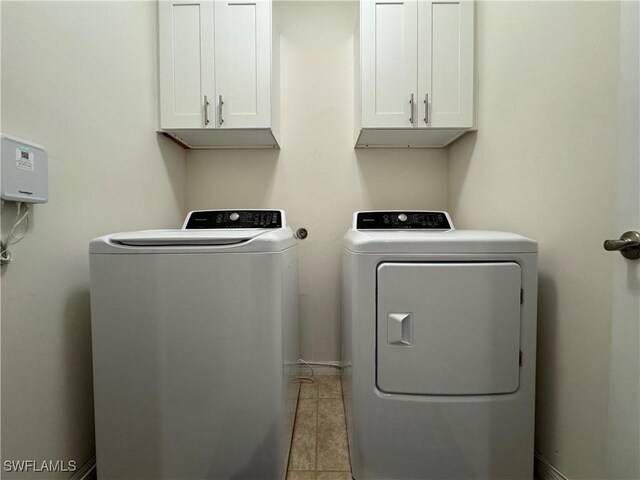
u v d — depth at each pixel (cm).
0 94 78
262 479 103
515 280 103
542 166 113
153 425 102
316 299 199
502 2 136
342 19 190
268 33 154
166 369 101
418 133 167
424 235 112
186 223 155
